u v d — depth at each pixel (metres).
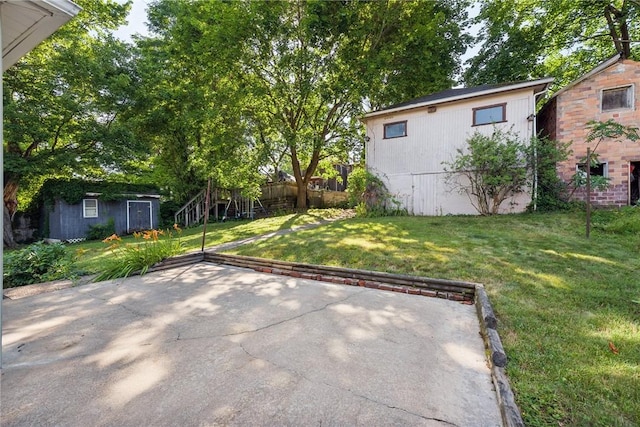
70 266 5.89
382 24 12.74
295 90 12.87
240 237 9.05
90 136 12.12
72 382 2.10
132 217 15.13
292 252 6.32
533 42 13.60
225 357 2.42
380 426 1.63
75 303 3.92
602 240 6.00
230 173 13.65
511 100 9.63
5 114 10.44
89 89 12.18
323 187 22.17
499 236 6.56
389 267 4.95
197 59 13.91
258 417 1.71
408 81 14.15
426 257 5.23
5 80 10.66
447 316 3.31
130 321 3.25
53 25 2.87
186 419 1.71
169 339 2.78
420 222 8.67
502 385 1.91
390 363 2.30
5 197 12.12
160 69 14.19
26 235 14.11
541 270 4.43
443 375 2.13
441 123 10.77
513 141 9.29
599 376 2.04
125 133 12.98
